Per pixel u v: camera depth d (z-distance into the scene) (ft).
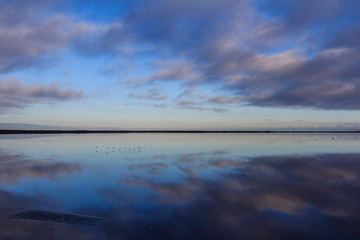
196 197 32.27
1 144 134.10
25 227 22.67
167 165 58.29
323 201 30.55
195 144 135.13
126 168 54.19
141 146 119.75
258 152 88.63
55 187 37.47
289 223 23.82
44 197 32.19
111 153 86.12
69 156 76.84
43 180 42.22
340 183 39.93
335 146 118.52
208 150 97.14
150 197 32.22
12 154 82.69
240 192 34.60
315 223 23.77
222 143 143.95
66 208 27.89
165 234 21.53
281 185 38.65
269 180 42.16
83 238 20.65
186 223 23.84
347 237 20.93
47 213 26.18
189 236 21.18
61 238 20.61
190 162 63.00
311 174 47.11
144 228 22.67
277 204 29.43
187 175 46.34
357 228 22.66
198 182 40.68
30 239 20.40
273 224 23.61
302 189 36.17
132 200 30.94
